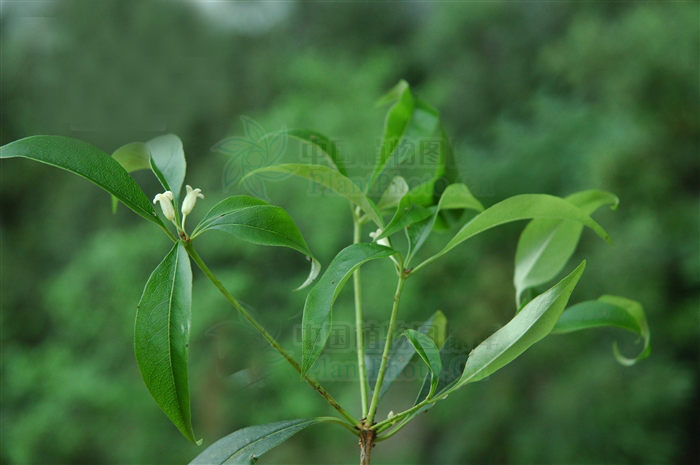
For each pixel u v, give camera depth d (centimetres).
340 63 358
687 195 228
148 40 298
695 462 222
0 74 324
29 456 241
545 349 241
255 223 47
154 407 249
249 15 421
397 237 273
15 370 260
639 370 222
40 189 369
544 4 412
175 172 48
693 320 215
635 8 299
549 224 57
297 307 258
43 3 322
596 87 286
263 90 373
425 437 278
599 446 216
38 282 339
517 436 234
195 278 275
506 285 247
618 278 224
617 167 229
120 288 264
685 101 222
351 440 261
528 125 331
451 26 438
